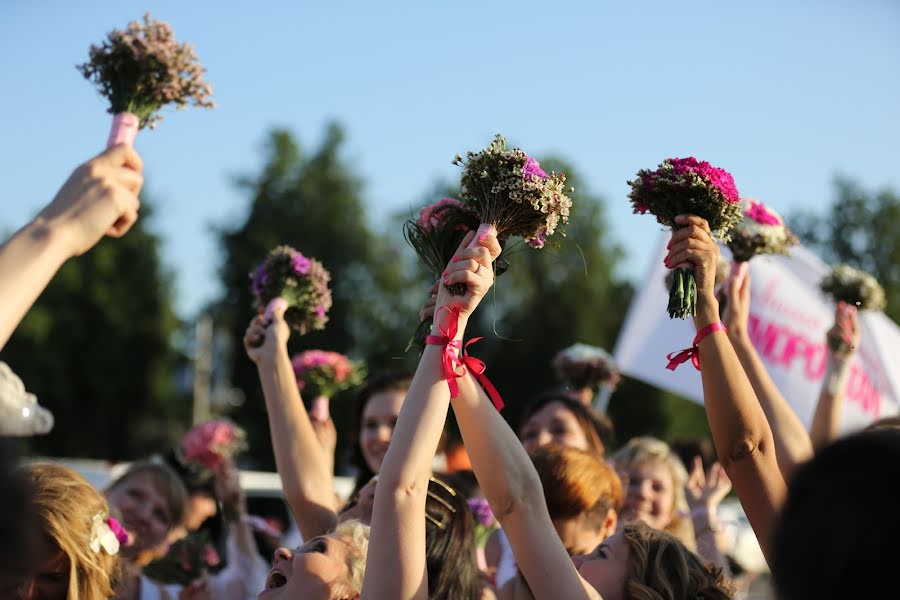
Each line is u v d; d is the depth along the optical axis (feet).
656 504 20.85
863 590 5.27
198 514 25.95
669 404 162.30
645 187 11.77
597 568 11.76
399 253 181.06
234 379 169.27
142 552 20.01
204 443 24.22
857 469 5.50
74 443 164.86
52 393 163.63
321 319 16.70
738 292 15.19
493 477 10.46
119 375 167.32
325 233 179.32
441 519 13.60
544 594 10.23
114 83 11.08
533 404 21.90
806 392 25.72
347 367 19.22
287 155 185.88
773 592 5.70
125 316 169.07
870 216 169.68
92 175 8.69
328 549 12.35
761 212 15.62
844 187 172.04
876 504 5.35
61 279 168.35
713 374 11.27
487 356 163.22
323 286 16.60
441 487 14.03
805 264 26.84
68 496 11.98
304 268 16.49
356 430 19.77
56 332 165.99
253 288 16.67
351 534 12.80
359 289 177.06
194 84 11.19
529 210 10.84
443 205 11.62
